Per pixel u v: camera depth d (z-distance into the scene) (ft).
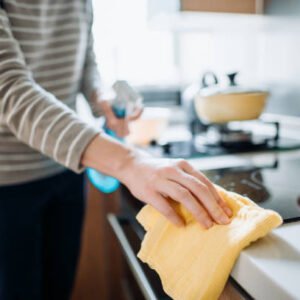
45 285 3.12
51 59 2.43
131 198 2.45
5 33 1.71
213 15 3.70
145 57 5.01
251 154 2.81
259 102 2.82
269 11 3.70
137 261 1.99
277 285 0.92
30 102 1.58
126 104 2.68
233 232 1.16
